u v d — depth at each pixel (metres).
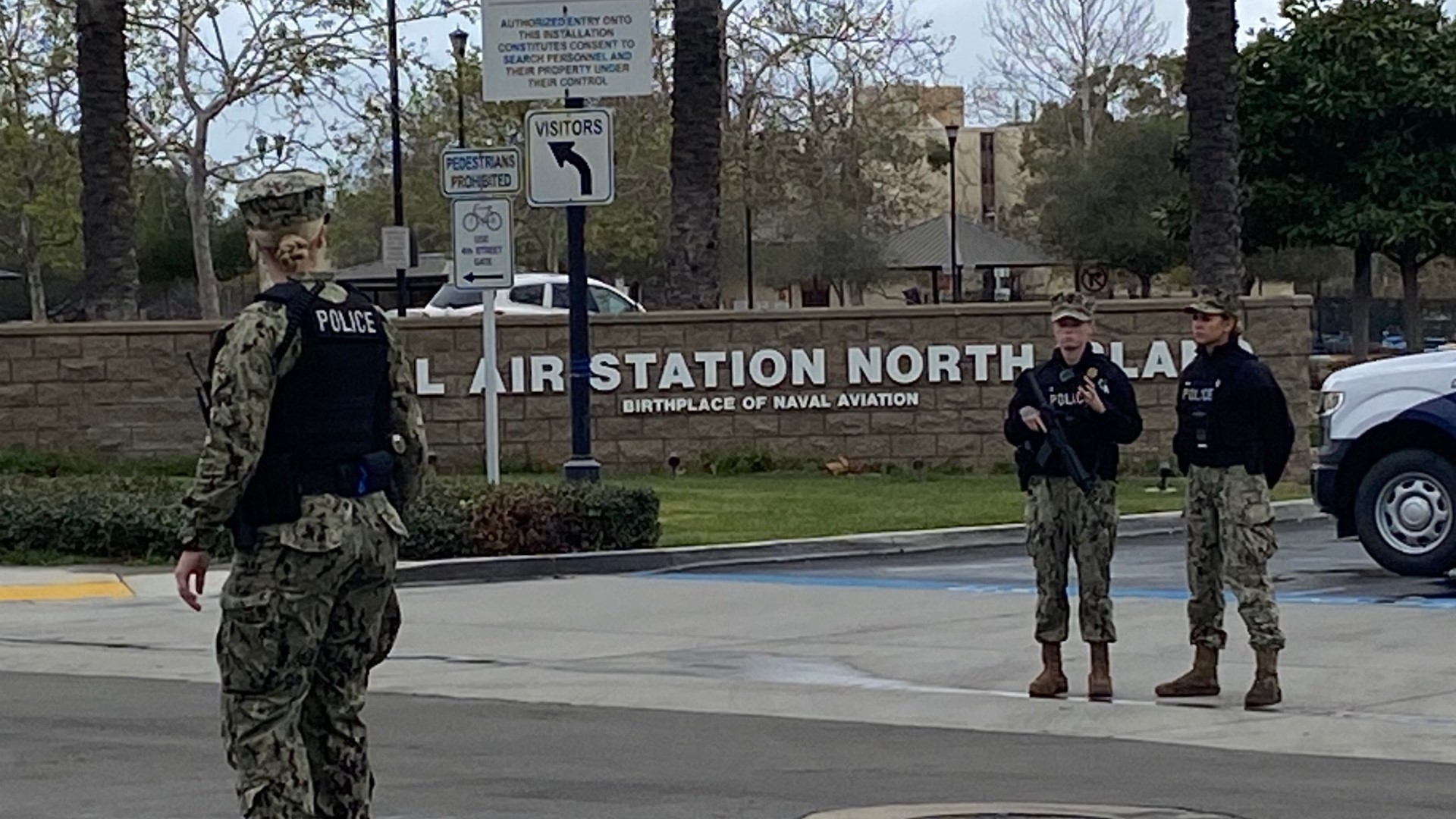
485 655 12.58
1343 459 15.13
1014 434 10.62
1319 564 16.38
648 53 18.70
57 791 8.52
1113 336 23.58
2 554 17.23
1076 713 10.42
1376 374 15.07
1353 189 33.56
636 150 56.25
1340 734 9.83
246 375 5.94
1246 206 33.66
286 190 6.19
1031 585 15.42
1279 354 23.28
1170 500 20.70
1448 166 32.97
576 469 18.73
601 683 11.53
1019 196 80.62
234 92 41.53
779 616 14.02
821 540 17.70
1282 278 53.19
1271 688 10.42
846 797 8.38
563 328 24.41
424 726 10.16
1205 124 24.14
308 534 6.00
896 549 17.98
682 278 25.06
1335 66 32.78
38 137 54.22
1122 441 10.55
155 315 62.00
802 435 24.34
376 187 62.59
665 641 13.06
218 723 10.23
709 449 24.42
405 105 48.53
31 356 24.58
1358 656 11.86
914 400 24.19
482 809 8.12
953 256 49.09
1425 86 32.41
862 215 61.25
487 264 18.39
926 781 8.73
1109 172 52.84
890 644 12.76
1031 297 64.31
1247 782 8.72
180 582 6.11
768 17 43.34
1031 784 8.66
